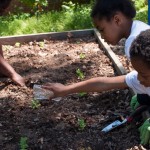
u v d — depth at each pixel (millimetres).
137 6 4836
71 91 2354
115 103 2695
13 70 3084
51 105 2715
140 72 1979
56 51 3660
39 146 2309
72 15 4559
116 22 2303
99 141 2322
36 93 2729
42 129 2463
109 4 2291
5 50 3729
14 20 4621
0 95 2885
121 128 2414
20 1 5629
